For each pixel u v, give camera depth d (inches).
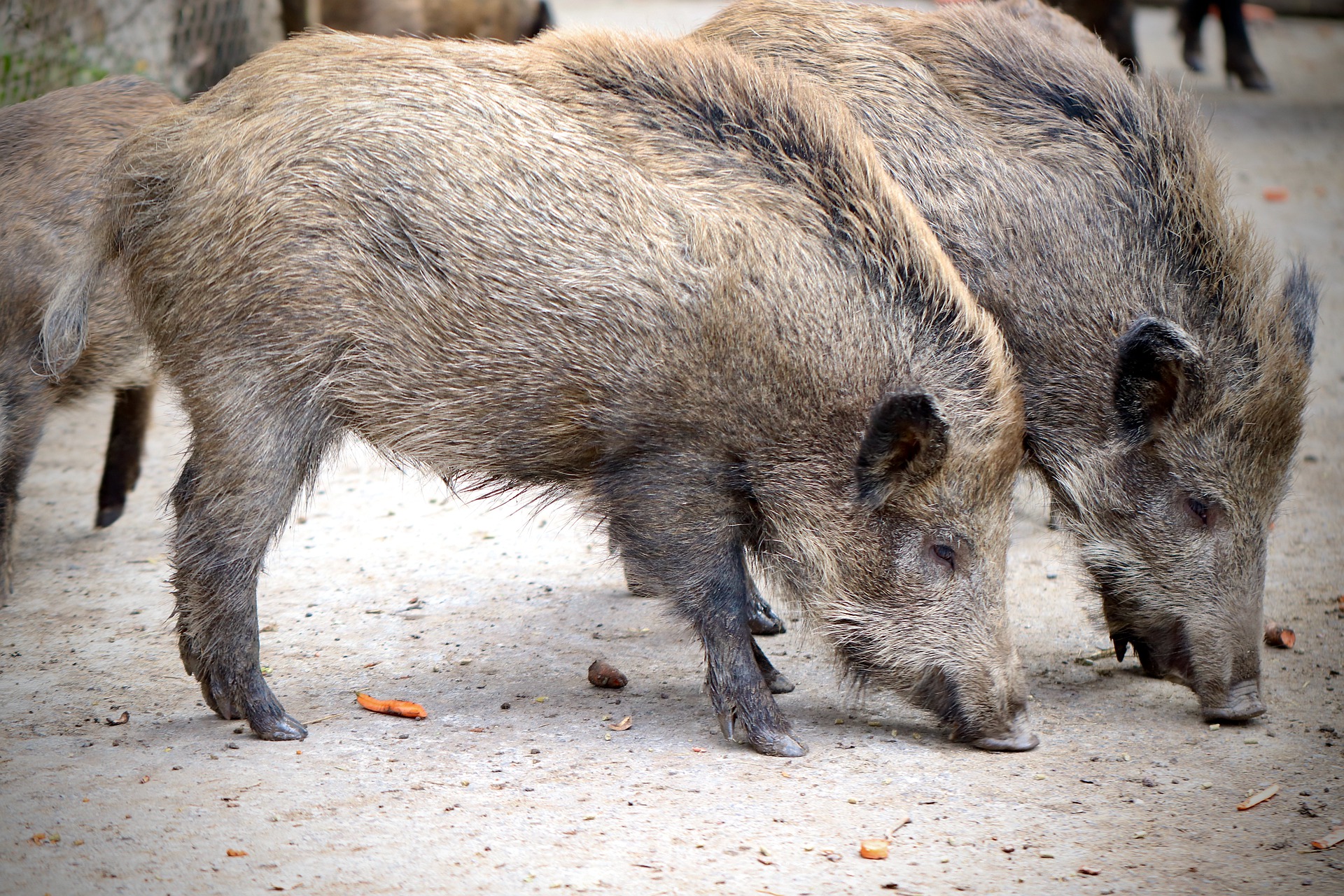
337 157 177.3
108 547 264.5
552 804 163.8
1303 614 230.8
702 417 174.9
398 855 150.2
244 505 182.5
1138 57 500.7
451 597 244.7
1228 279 197.2
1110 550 199.9
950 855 151.3
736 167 179.3
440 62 184.2
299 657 216.2
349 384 182.2
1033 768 175.5
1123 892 143.3
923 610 179.6
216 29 432.1
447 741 183.8
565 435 179.9
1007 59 210.8
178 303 184.1
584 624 232.7
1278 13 767.1
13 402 235.1
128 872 145.1
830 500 178.1
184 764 175.0
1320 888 144.1
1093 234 198.7
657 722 191.5
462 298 176.2
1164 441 193.8
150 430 334.0
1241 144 613.6
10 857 148.0
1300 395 193.6
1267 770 175.2
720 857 150.3
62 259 233.1
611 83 183.3
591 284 173.5
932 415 167.0
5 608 234.2
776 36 219.5
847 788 169.0
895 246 177.2
